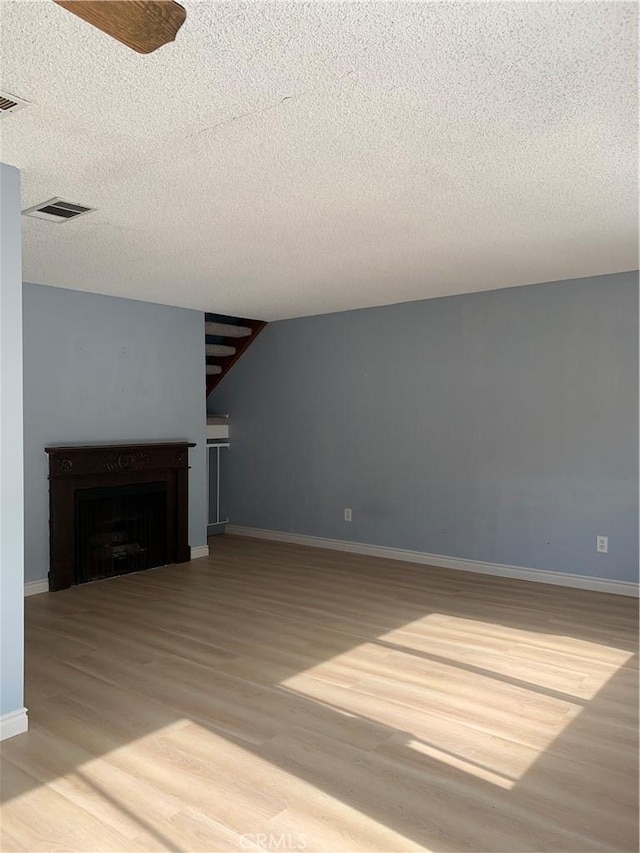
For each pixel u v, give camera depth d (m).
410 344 6.16
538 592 5.13
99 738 2.84
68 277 4.95
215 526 7.61
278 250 4.20
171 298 5.84
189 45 1.89
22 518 2.88
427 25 1.80
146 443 5.89
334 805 2.35
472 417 5.79
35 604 4.85
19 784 2.49
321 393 6.82
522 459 5.52
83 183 3.02
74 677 3.50
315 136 2.53
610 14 1.75
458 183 3.03
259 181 3.00
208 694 3.29
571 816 2.29
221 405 7.73
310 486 6.94
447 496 5.96
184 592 5.16
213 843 2.15
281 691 3.32
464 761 2.65
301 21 1.78
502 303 5.59
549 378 5.36
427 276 5.03
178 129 2.46
